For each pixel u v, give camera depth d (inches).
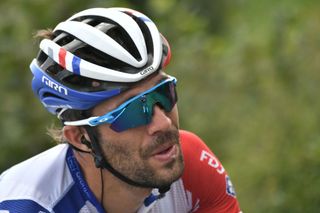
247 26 905.5
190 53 737.0
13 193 210.1
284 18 691.4
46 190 210.7
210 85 714.2
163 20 743.7
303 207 512.1
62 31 205.2
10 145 651.5
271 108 612.1
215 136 677.3
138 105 188.1
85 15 206.7
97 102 191.3
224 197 234.8
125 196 207.0
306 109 585.9
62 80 195.6
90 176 209.0
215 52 763.4
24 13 666.8
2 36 662.5
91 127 194.9
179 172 193.0
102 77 188.2
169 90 192.4
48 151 225.9
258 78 670.5
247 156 596.1
